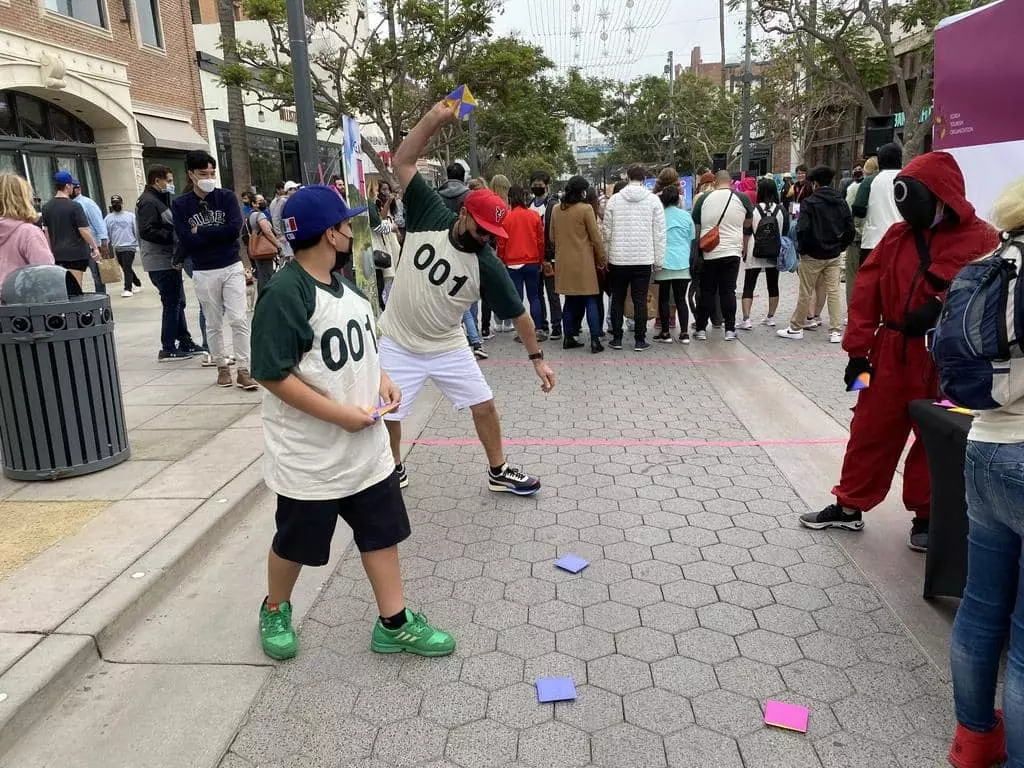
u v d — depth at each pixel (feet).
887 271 11.30
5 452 14.90
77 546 11.98
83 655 9.42
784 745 8.14
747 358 26.50
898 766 7.82
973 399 6.74
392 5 46.98
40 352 14.30
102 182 62.03
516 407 21.47
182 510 13.32
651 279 28.86
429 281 13.26
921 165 10.50
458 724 8.54
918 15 47.70
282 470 8.91
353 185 19.13
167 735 8.40
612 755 8.03
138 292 46.42
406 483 15.60
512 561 12.34
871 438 12.15
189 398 21.12
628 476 16.01
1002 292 6.42
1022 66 11.77
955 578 10.03
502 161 143.84
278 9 42.98
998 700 8.64
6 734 8.14
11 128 52.08
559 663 9.59
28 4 50.67
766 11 53.98
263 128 88.28
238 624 10.57
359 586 11.68
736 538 12.99
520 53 52.21
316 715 8.71
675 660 9.62
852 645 9.86
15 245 16.24
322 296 8.57
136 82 63.77
